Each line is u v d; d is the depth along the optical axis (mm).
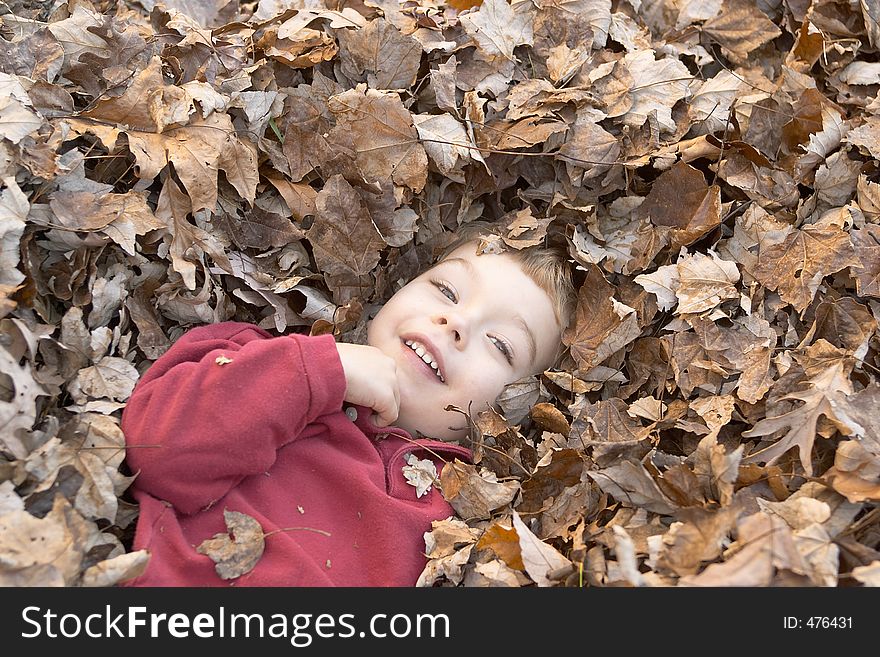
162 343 1397
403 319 1521
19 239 1229
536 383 1567
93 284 1331
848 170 1628
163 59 1514
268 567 1200
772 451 1329
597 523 1301
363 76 1641
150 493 1200
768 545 1067
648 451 1368
